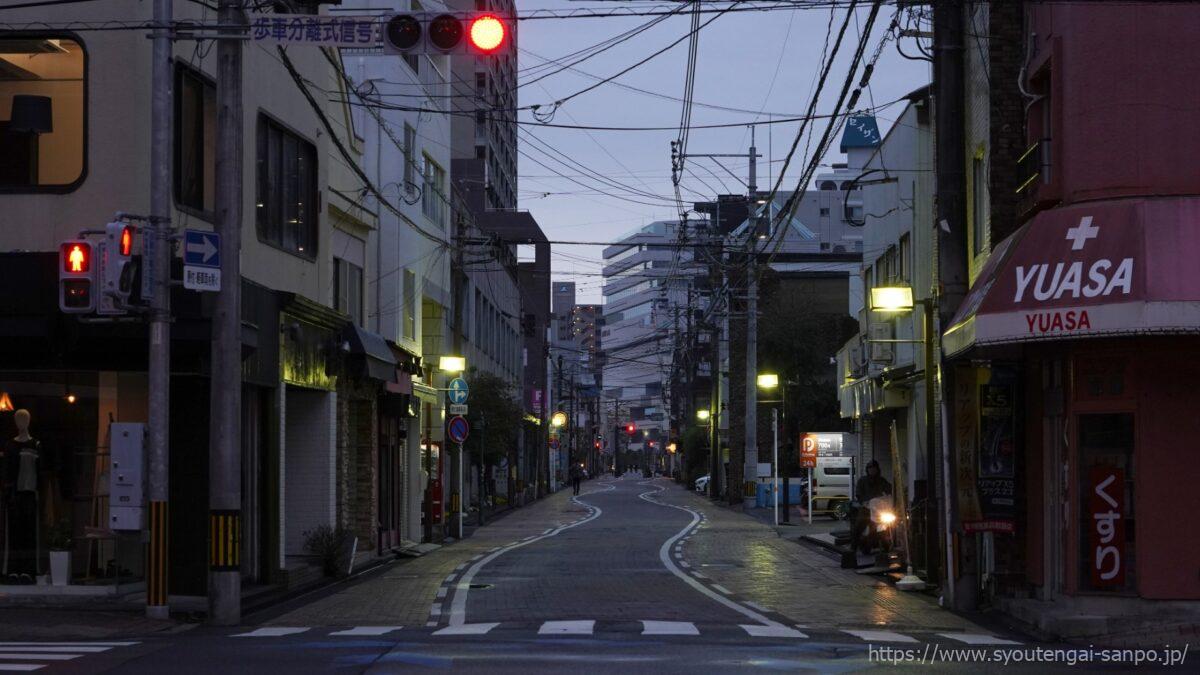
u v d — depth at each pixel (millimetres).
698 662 11828
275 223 22250
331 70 27594
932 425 20531
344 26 13594
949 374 18812
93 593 17328
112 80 17078
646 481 138500
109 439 17547
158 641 13992
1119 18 16484
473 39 13422
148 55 17203
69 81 17188
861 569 24938
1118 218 15828
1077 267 15625
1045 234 16406
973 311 16500
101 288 15188
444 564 27250
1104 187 16281
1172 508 15531
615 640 13766
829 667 11609
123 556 17953
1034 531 18250
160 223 15992
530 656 12219
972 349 17250
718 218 65062
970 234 21438
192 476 18156
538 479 82438
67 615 16141
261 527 21031
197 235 15930
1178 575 15461
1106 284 15258
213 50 19016
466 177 96062
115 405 17922
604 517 51469
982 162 20594
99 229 16672
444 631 14867
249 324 19234
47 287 16891
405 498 34031
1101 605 15984
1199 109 16219
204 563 18094
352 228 28969
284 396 21844
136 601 17359
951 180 19188
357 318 29625
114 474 16047
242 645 13391
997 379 18422
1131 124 16297
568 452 127625
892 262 31734
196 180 18562
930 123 26734
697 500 72625
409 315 35250
